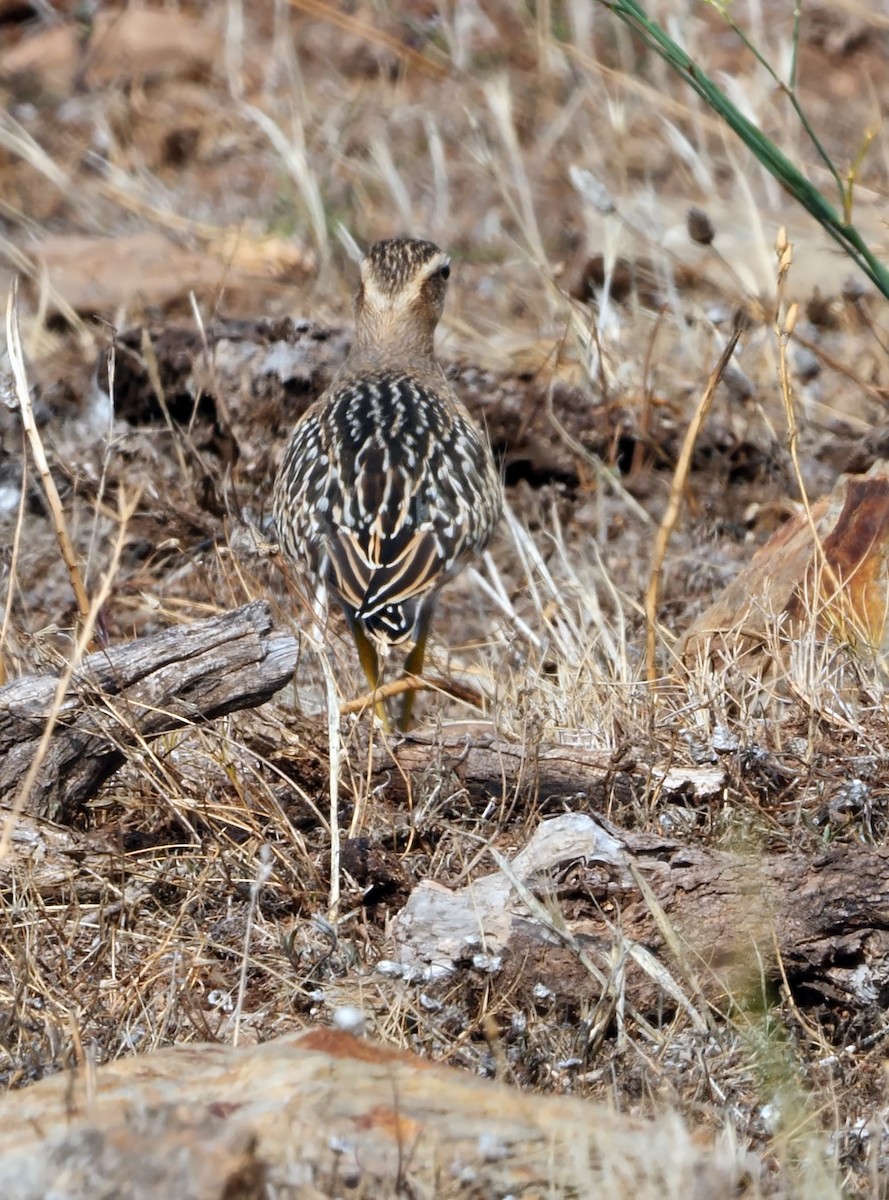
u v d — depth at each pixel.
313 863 9.16
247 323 15.48
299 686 11.69
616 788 9.70
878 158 19.83
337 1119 6.48
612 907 8.59
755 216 16.80
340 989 8.39
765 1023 7.76
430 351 14.20
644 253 17.95
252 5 24.08
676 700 10.63
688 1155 6.12
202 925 8.89
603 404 14.99
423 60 21.55
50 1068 7.64
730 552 14.22
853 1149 7.21
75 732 9.45
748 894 8.54
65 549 10.66
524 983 8.44
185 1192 5.73
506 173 20.22
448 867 9.23
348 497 12.09
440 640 13.20
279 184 20.14
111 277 17.69
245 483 14.78
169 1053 7.00
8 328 10.61
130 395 15.45
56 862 9.12
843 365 16.00
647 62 21.23
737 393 15.45
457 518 12.20
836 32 22.56
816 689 10.23
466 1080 6.84
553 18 22.88
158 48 23.17
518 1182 6.23
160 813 9.64
